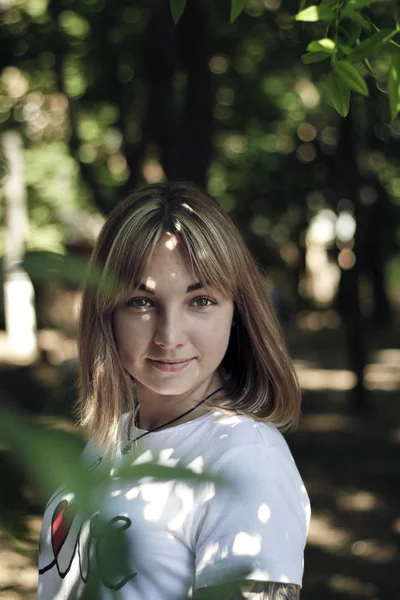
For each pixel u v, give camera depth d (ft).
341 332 97.19
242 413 6.29
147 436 6.28
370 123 45.06
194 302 6.28
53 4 36.35
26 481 2.40
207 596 3.81
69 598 5.90
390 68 6.39
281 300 60.85
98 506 2.51
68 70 43.65
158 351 6.22
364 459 39.22
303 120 56.59
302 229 62.90
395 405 53.93
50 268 2.88
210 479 2.81
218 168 67.51
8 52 32.27
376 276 100.99
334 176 52.03
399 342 91.91
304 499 6.05
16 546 2.58
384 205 54.29
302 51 31.96
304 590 23.30
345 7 6.82
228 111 51.96
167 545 5.61
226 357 6.79
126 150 45.14
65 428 2.49
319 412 51.19
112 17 40.96
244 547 5.39
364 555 26.25
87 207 68.39
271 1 35.06
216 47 39.19
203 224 6.22
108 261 6.18
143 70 42.65
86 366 6.52
